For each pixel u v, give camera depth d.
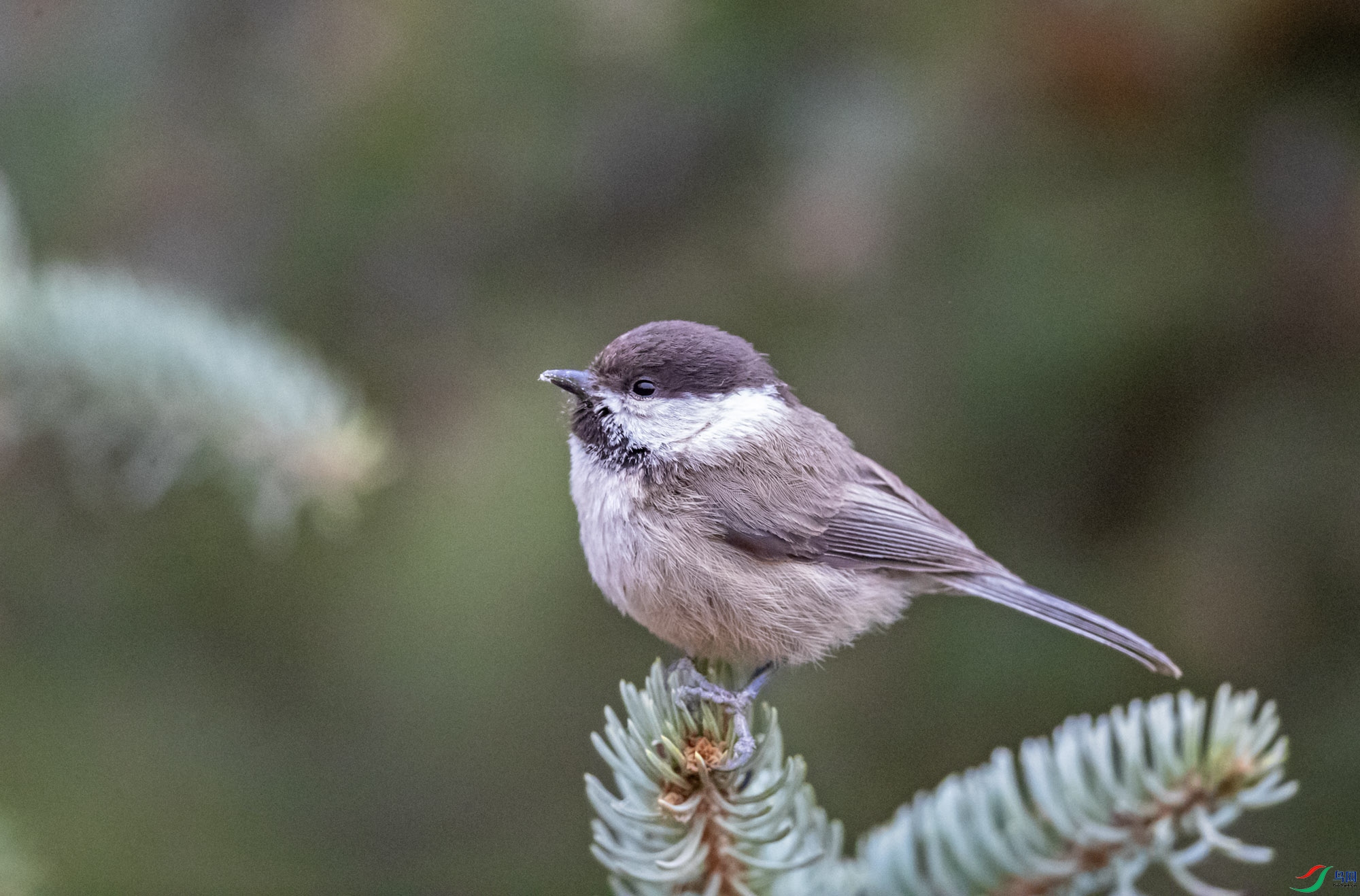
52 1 6.95
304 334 7.25
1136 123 6.74
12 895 5.28
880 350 7.11
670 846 4.30
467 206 7.07
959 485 7.30
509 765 7.61
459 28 6.80
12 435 5.93
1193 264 6.76
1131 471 7.15
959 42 6.71
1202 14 6.47
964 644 7.24
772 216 7.06
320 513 6.50
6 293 5.82
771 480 6.53
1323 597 6.79
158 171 7.03
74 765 7.20
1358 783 6.74
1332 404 6.87
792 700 7.48
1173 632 6.93
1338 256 6.70
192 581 7.64
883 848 4.52
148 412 5.88
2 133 6.92
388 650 7.30
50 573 7.64
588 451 6.53
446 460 7.30
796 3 6.82
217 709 7.54
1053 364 6.86
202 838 7.20
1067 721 4.52
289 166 7.01
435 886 7.39
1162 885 7.21
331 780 7.55
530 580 7.13
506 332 7.37
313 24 6.90
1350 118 6.72
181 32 6.93
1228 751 3.98
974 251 6.86
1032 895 4.35
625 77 6.95
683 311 7.35
